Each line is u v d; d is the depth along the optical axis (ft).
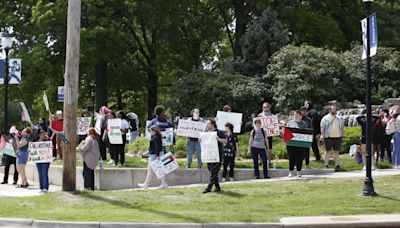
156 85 140.77
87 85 139.85
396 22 138.62
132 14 119.85
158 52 130.52
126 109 168.04
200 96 102.01
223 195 51.60
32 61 115.85
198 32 137.80
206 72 108.37
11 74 79.71
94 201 49.75
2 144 68.39
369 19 51.08
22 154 64.90
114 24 114.01
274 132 62.54
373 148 68.08
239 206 47.52
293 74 94.02
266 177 61.52
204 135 53.01
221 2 127.75
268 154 64.80
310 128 61.87
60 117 72.49
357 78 98.12
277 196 51.16
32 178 73.15
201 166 64.03
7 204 49.73
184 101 103.60
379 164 67.97
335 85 94.38
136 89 142.82
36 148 59.06
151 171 57.11
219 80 102.32
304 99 92.32
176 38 127.65
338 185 54.54
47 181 59.77
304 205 47.67
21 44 121.80
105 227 40.63
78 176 65.36
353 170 66.03
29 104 131.23
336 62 95.86
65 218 42.93
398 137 66.13
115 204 48.52
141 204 48.44
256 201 49.39
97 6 115.24
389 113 71.41
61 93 91.25
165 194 52.42
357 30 131.64
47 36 116.98
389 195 49.98
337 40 124.06
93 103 142.72
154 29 126.62
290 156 60.18
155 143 55.62
